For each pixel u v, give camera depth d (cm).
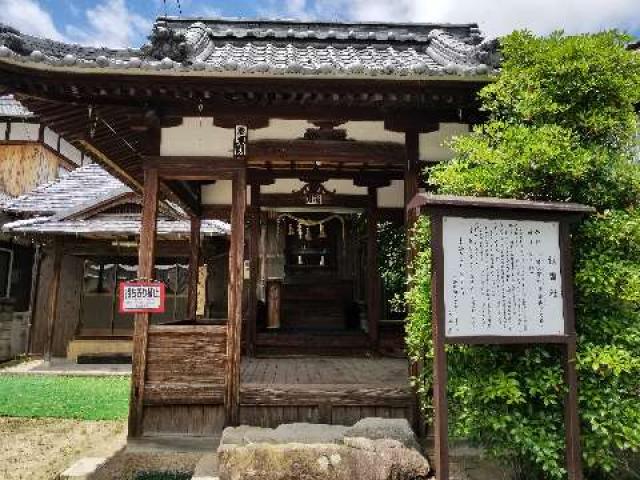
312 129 573
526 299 350
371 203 990
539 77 389
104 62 459
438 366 337
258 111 563
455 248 349
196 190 916
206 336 540
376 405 533
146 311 537
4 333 1447
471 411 366
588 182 385
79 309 1443
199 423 529
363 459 432
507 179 383
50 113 553
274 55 708
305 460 430
